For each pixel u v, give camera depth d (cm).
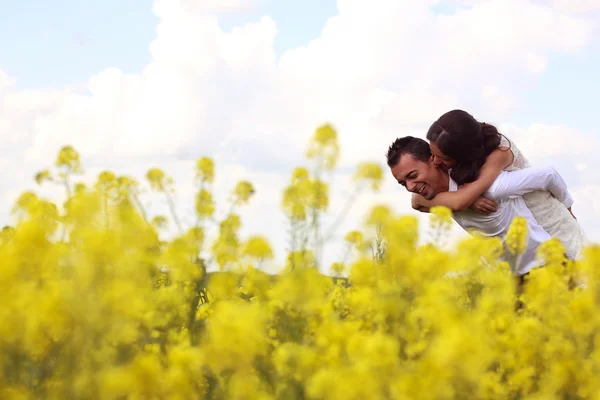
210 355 262
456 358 223
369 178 346
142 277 270
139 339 316
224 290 365
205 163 399
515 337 331
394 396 232
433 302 283
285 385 278
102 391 242
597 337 319
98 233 246
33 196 324
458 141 521
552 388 312
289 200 337
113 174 397
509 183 523
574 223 554
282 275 327
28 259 262
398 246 332
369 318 332
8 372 250
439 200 534
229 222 389
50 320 241
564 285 360
